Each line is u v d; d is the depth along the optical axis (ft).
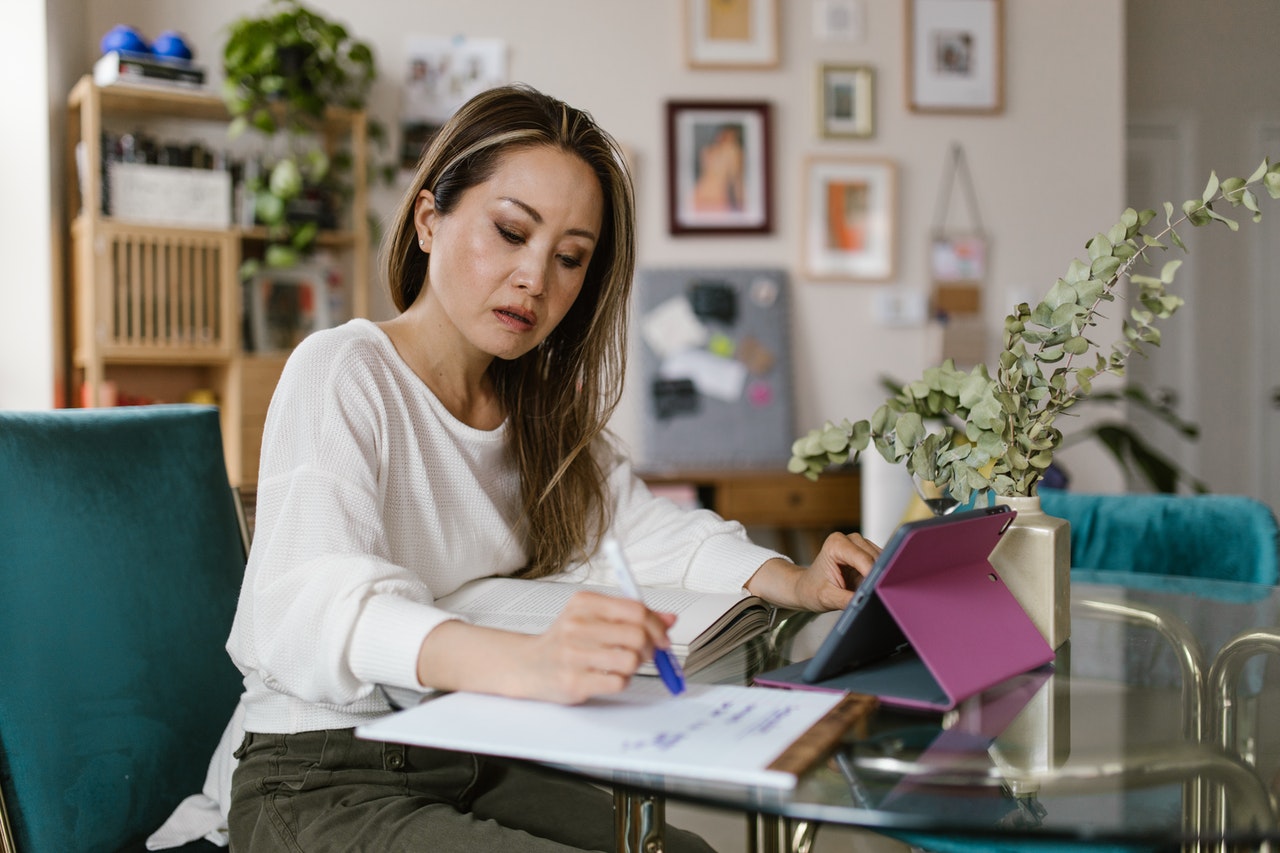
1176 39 16.97
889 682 2.85
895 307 13.69
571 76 13.00
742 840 6.88
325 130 12.10
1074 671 3.22
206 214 10.93
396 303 4.22
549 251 3.63
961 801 2.20
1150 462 11.73
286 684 2.97
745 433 13.24
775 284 13.43
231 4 12.04
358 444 3.43
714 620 3.31
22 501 3.75
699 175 13.29
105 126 11.44
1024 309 3.35
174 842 3.77
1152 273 17.06
